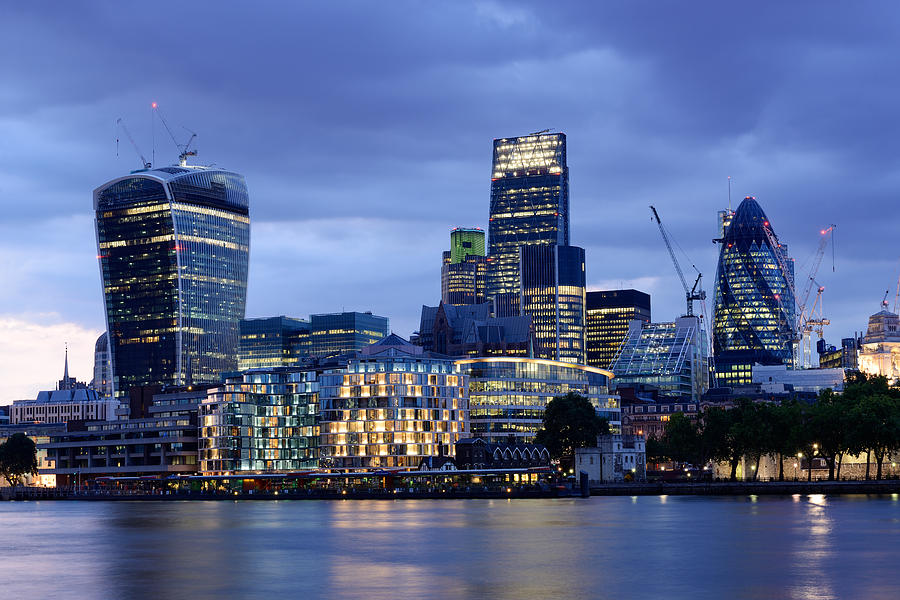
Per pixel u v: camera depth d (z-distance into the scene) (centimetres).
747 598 12481
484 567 15350
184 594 13250
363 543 19025
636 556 16412
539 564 15600
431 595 12888
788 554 16388
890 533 19338
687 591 13000
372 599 12662
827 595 12631
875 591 12888
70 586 14125
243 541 19925
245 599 12800
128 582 14400
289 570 15338
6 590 13850
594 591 13075
